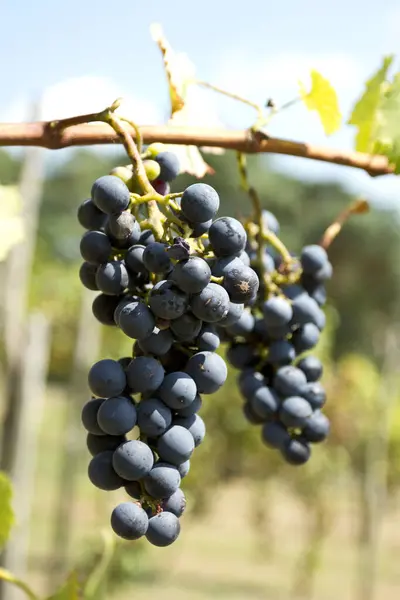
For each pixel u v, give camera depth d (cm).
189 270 43
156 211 47
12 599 112
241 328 58
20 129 50
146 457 44
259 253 59
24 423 124
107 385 44
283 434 59
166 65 61
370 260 926
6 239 60
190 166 65
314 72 62
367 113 64
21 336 126
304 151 58
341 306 925
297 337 60
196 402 47
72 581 62
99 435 46
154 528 44
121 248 48
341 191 938
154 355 46
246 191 59
